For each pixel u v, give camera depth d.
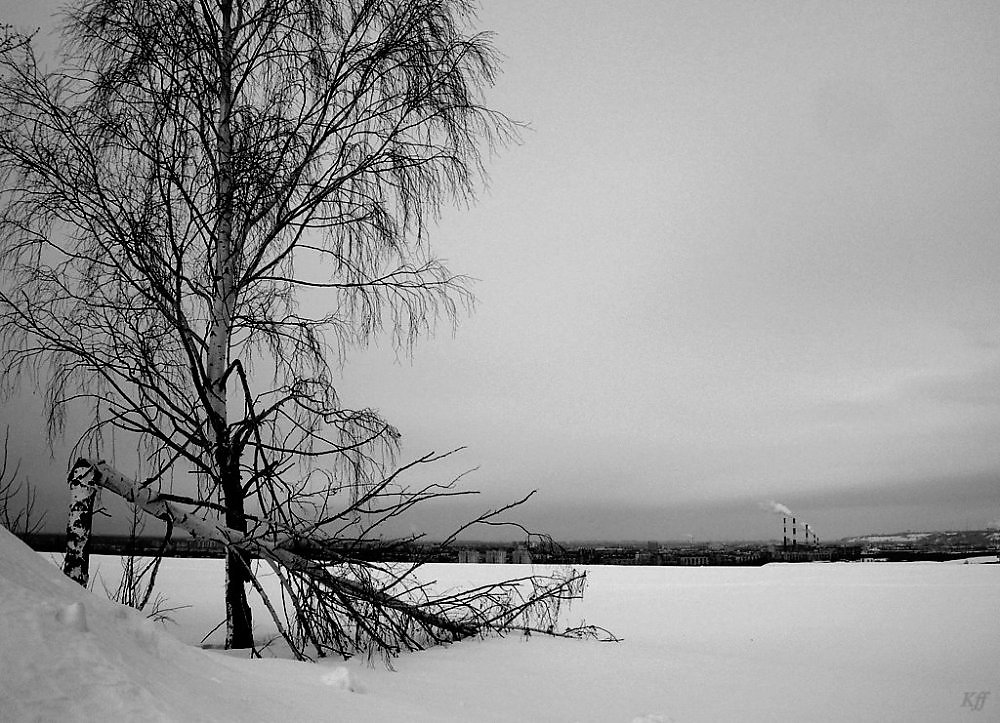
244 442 6.71
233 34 7.59
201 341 6.97
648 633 9.65
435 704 4.07
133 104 7.12
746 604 13.09
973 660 8.02
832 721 4.70
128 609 3.26
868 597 14.24
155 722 2.10
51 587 2.85
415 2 7.74
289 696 3.36
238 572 6.88
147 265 6.56
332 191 7.44
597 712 4.45
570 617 11.15
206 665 3.31
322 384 7.20
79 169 6.73
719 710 4.80
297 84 7.54
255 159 6.98
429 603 6.95
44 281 6.73
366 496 6.44
